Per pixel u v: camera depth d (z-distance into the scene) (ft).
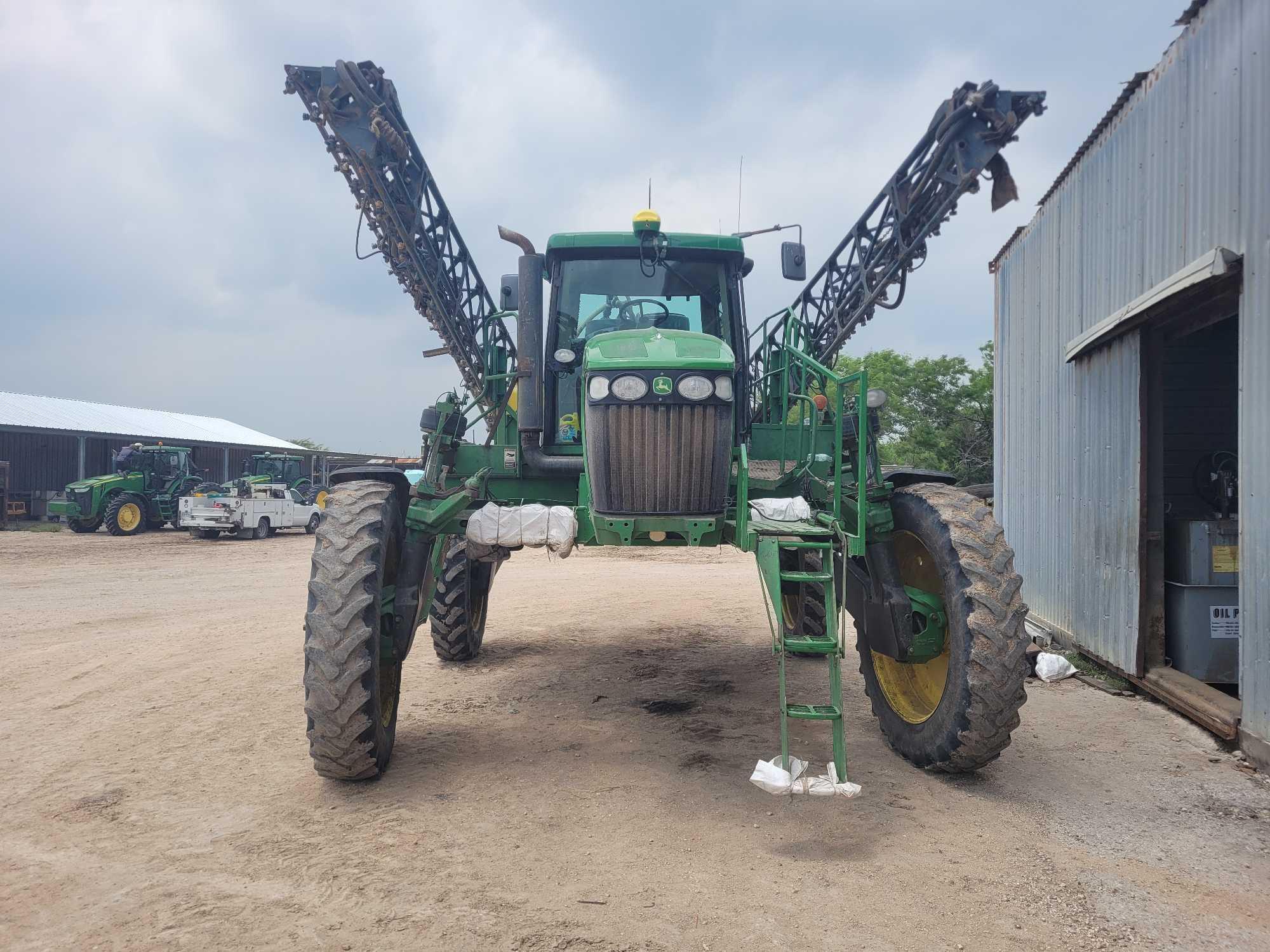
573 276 17.54
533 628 25.71
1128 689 18.11
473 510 16.11
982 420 97.19
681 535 12.77
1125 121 18.28
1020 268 25.71
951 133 17.67
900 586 12.96
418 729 14.98
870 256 21.80
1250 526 13.28
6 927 8.18
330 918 8.31
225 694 17.34
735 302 17.58
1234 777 12.62
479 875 9.24
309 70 18.42
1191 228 15.35
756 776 10.74
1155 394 17.71
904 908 8.55
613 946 7.78
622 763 13.07
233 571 43.04
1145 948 7.88
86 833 10.42
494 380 18.06
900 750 13.34
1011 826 10.72
